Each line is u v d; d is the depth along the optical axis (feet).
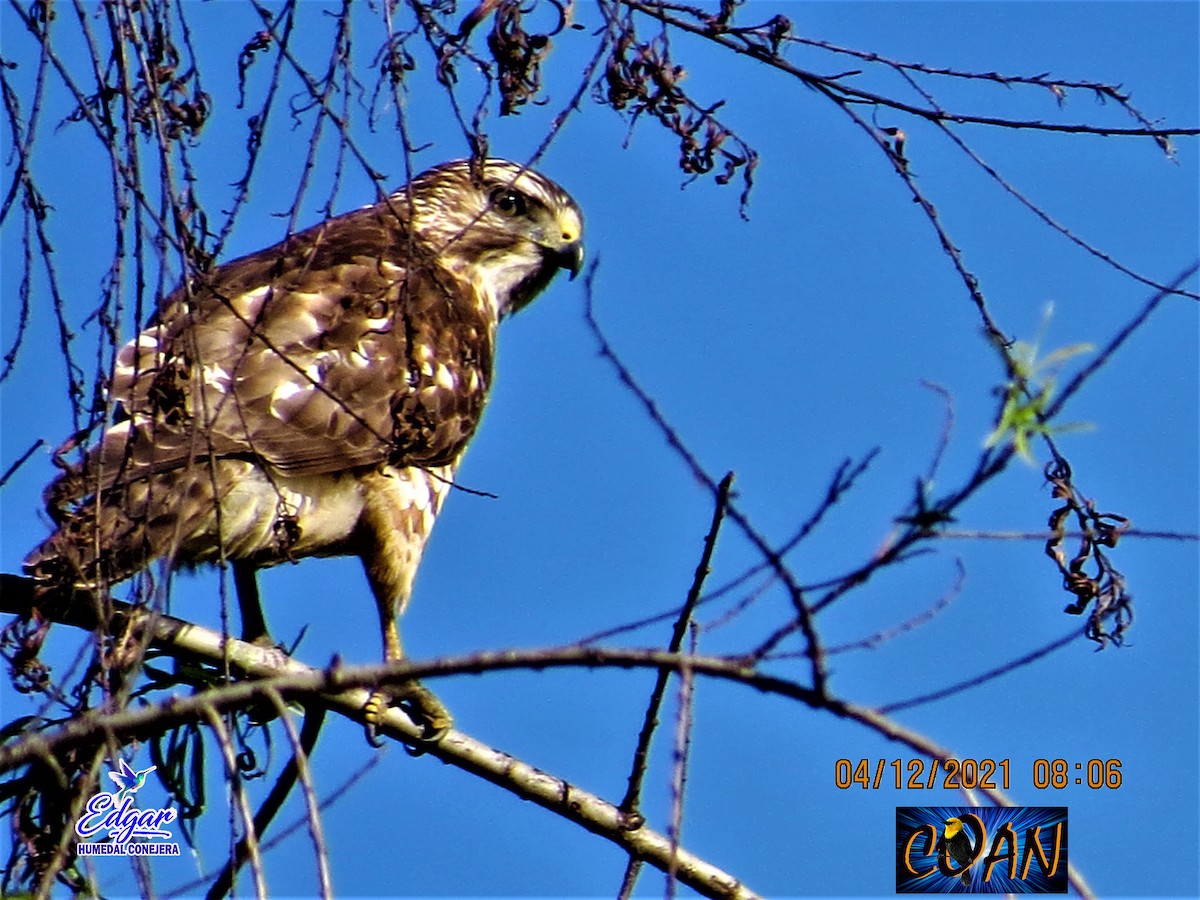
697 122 25.52
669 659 16.67
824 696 16.06
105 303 21.47
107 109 21.66
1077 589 26.73
